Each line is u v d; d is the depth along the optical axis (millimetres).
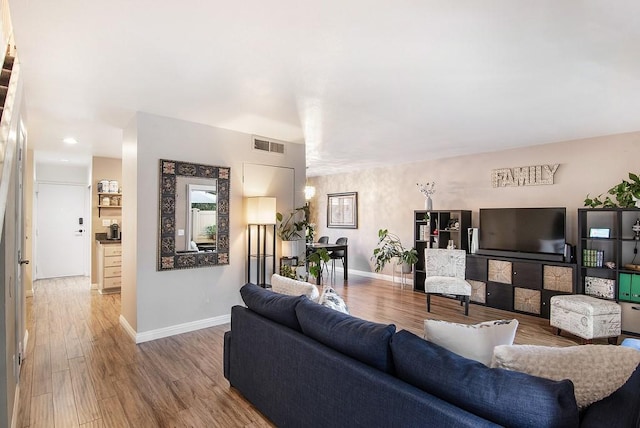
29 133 4355
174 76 2607
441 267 5039
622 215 4215
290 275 4305
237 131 4262
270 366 2176
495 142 4828
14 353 2229
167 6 1730
